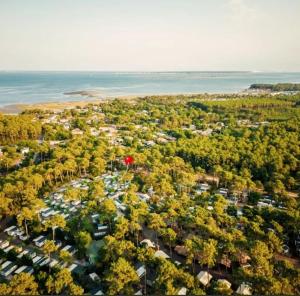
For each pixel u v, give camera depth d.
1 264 93.81
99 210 120.31
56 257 96.56
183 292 75.31
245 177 148.88
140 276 85.62
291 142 199.12
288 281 74.62
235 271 80.50
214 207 116.25
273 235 94.88
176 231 108.94
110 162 183.75
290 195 142.12
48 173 148.50
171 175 161.38
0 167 177.38
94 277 85.81
